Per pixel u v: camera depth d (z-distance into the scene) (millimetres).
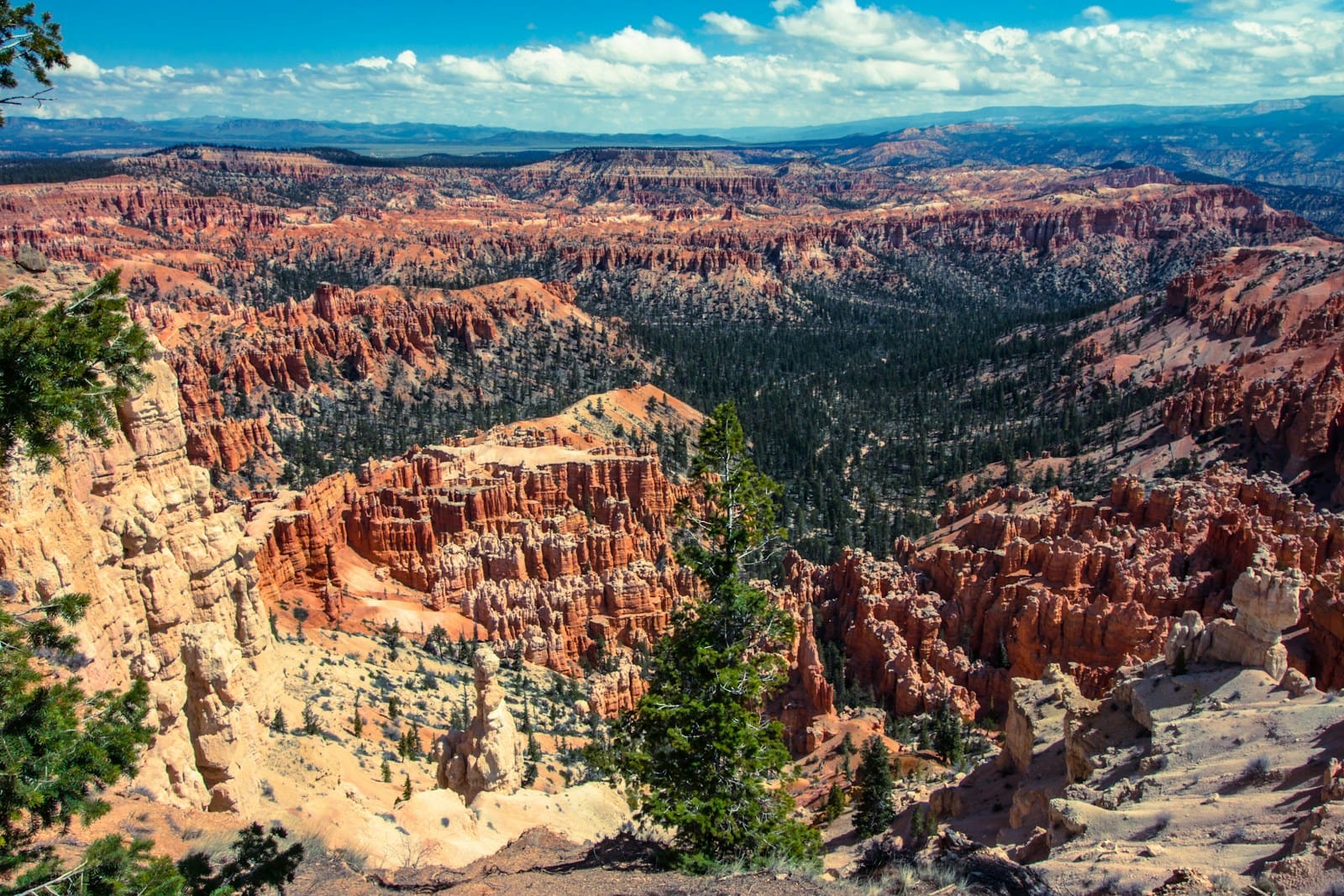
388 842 34406
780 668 41625
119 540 34438
